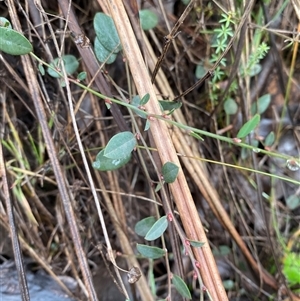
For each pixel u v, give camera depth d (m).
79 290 0.41
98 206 0.32
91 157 0.40
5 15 0.39
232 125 0.42
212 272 0.32
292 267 0.42
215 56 0.38
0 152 0.36
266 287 0.43
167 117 0.31
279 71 0.41
